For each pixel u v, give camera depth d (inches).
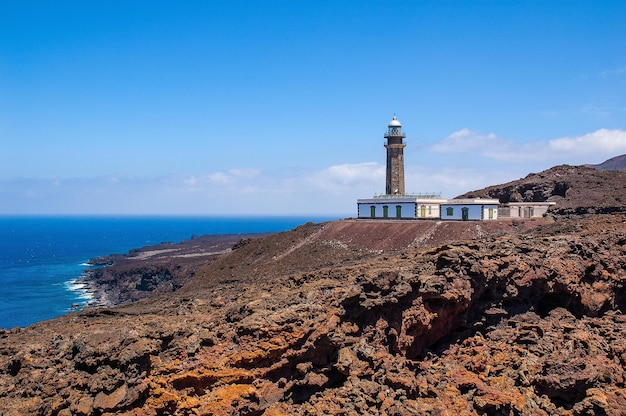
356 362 1359.5
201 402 1179.3
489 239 1951.3
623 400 1411.2
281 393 1263.5
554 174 4761.3
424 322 1471.5
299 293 1446.9
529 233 2481.5
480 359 1503.4
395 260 1852.9
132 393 1130.0
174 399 1162.6
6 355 1194.6
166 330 1229.1
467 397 1398.9
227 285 2315.5
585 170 4682.6
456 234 3324.3
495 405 1363.2
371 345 1409.9
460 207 3782.0
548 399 1440.7
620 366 1534.2
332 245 3634.4
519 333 1595.7
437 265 1593.3
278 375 1278.3
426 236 3376.0
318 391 1311.5
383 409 1301.7
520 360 1514.5
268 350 1245.1
